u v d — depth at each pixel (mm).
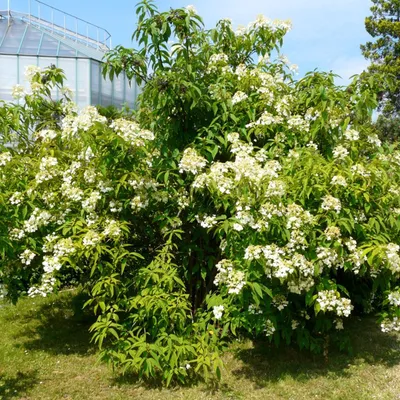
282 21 5000
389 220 3814
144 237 4566
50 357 4285
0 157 4184
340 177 3471
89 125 3684
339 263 3492
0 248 3836
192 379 3764
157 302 3586
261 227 3320
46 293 3982
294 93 4660
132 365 3545
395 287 3889
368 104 4051
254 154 4020
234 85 4641
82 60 15000
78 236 3748
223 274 3711
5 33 16609
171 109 4367
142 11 4062
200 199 4215
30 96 4695
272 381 3771
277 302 3625
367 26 19641
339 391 3604
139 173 3934
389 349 4488
